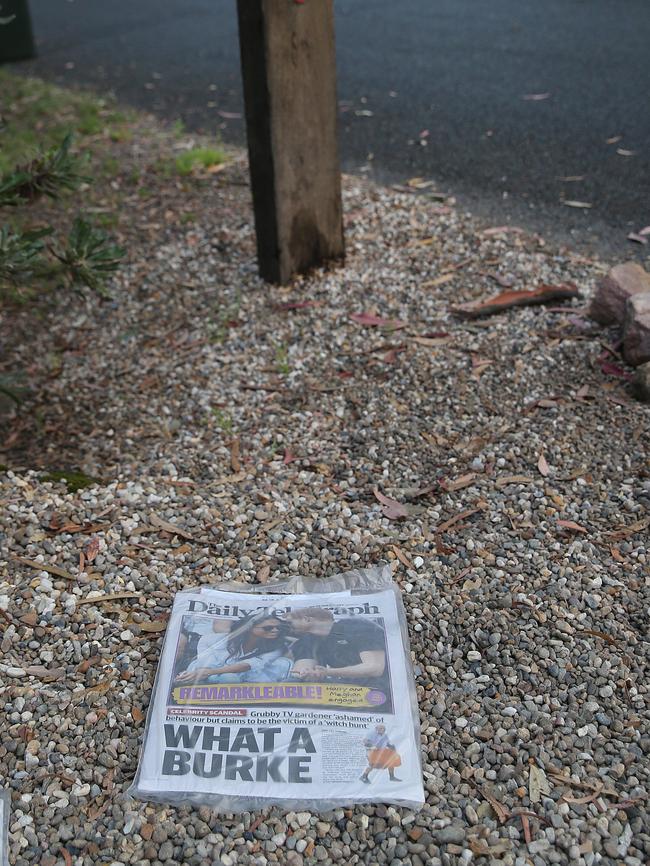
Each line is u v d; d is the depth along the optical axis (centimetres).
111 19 364
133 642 95
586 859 74
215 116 247
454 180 197
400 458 120
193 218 187
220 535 108
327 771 80
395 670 89
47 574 103
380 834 76
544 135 218
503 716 85
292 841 76
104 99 266
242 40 139
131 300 165
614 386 129
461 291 154
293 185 151
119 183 206
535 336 141
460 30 305
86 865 75
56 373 149
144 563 105
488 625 94
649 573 99
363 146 220
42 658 93
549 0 332
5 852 75
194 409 135
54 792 80
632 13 308
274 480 117
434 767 81
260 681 88
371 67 275
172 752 82
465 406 128
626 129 217
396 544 106
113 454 128
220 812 78
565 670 89
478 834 76
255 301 157
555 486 112
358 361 140
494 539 105
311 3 139
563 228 173
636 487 111
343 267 164
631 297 134
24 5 308
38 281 169
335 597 98
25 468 124
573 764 81
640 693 87
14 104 266
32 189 130
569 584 98
